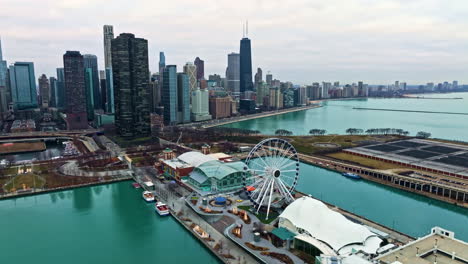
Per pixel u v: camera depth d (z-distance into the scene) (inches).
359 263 4702.3
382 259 4837.6
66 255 6476.4
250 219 7564.0
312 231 6171.3
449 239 5438.0
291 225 6584.6
